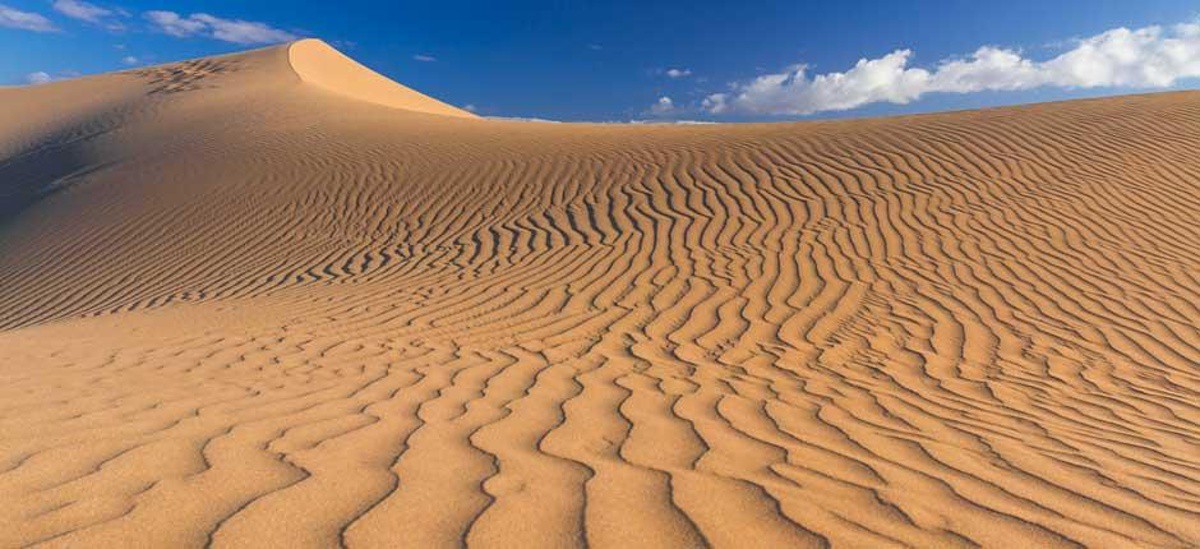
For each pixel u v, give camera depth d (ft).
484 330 22.24
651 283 28.09
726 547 6.91
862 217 34.73
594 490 8.35
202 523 7.02
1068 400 16.29
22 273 42.70
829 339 21.31
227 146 63.87
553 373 16.49
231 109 87.40
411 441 10.27
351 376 15.58
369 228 42.39
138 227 47.14
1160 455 11.97
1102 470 10.57
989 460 10.74
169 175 57.00
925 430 12.71
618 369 17.31
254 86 113.39
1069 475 10.12
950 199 36.29
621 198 41.16
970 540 7.36
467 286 29.43
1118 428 14.03
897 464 10.17
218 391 13.73
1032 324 22.97
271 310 26.68
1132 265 28.50
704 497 8.22
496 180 47.52
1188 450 12.52
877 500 8.43
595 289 27.71
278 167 55.36
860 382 17.03
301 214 45.83
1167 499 9.23
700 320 23.35
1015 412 14.88
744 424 12.30
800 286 26.96
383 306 26.50
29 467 8.56
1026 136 44.70
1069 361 19.81
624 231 35.94
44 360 17.43
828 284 27.09
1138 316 23.72
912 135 46.62
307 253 39.42
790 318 23.44
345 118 75.61
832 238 32.42
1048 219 33.50
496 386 14.85
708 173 43.45
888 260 29.60
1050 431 13.34
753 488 8.61
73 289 38.99
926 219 34.04
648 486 8.56
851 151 44.55
